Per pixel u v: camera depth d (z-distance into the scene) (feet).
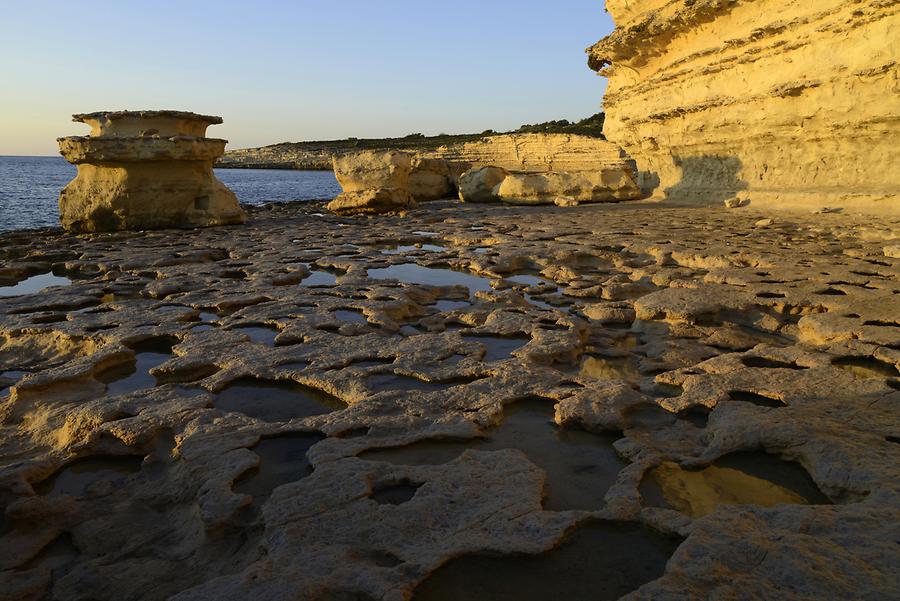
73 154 49.75
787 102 55.77
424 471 10.78
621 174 79.92
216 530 9.32
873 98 47.29
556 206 76.18
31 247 42.24
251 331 21.34
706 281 26.81
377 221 60.13
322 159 393.91
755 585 7.07
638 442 11.98
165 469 11.71
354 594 7.55
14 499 10.48
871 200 48.34
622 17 82.48
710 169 72.43
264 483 10.93
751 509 9.03
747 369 15.62
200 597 7.42
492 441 12.56
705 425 13.19
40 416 14.16
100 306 24.36
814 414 12.37
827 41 50.96
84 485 11.40
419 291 26.27
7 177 226.58
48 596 8.27
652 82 78.54
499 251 37.01
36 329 20.89
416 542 8.67
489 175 86.43
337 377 16.03
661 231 44.47
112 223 51.83
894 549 7.61
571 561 8.41
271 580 7.69
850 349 16.89
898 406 12.67
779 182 60.80
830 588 6.91
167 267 33.86
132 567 8.68
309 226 55.26
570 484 10.80
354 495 9.93
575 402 13.84
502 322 21.25
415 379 16.26
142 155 49.83
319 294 26.25
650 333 20.52
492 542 8.61
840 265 28.58
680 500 10.05
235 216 55.72
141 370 17.58
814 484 10.37
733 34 63.46
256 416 14.17
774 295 23.24
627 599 7.06
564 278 29.99
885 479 9.52
